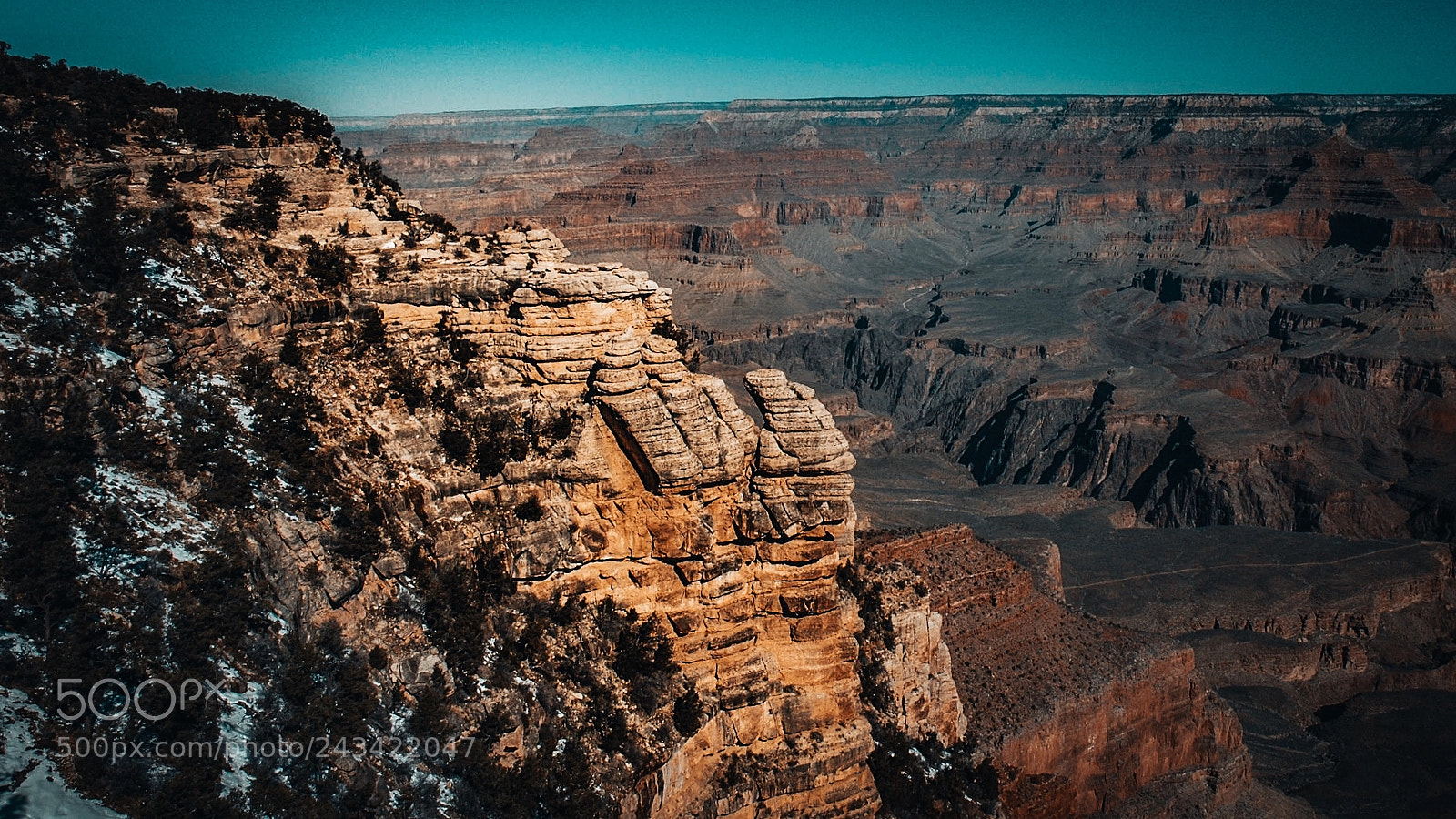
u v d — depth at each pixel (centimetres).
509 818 3488
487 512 3900
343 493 3738
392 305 4191
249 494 3566
